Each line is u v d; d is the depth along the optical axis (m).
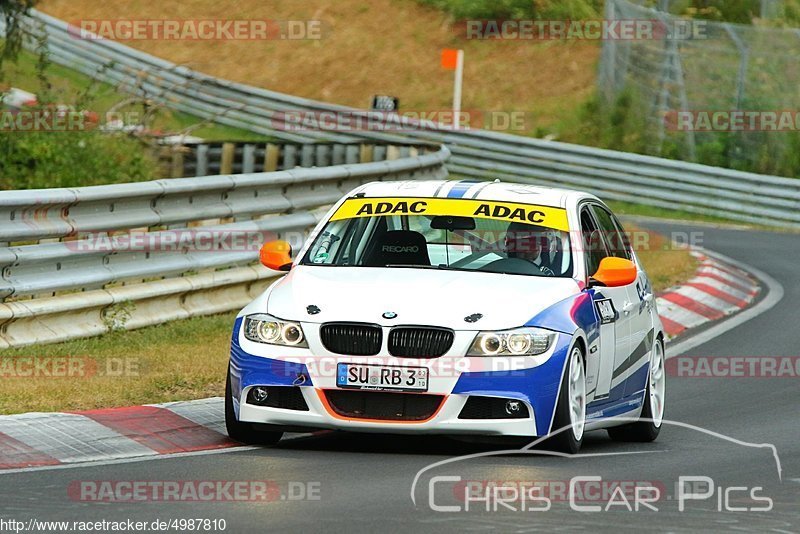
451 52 114.62
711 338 56.00
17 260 40.84
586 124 126.44
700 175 105.94
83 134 70.31
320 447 31.73
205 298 50.06
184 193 49.28
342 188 61.12
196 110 124.12
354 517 23.28
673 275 68.44
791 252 84.75
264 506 24.12
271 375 30.42
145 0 156.88
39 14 129.38
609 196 108.50
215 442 31.89
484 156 112.19
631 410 36.06
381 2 153.62
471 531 22.33
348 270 33.16
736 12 138.75
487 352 29.95
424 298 30.81
